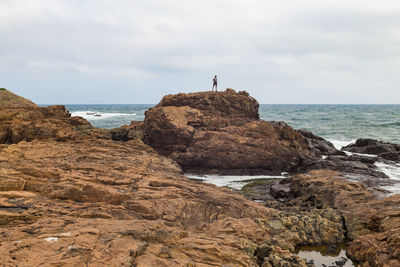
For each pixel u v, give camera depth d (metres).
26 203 9.13
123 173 13.44
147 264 5.86
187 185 13.35
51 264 5.37
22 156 14.35
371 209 11.87
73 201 10.28
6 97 31.06
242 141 24.86
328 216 12.08
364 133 49.31
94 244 6.32
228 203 12.23
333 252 10.27
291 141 26.25
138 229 7.64
